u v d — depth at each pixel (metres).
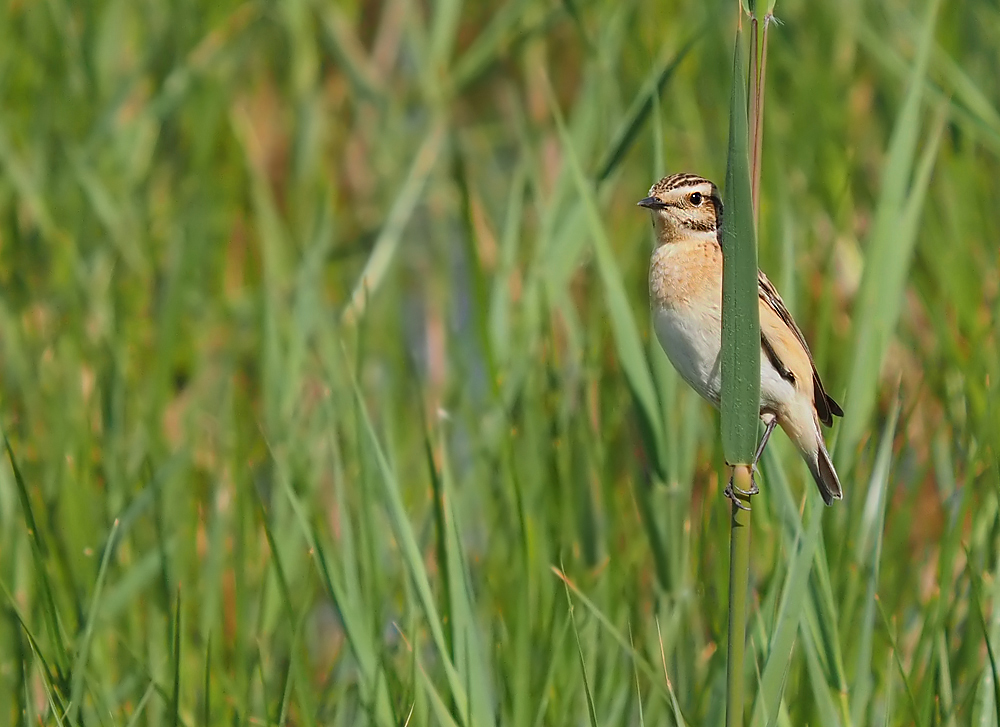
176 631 8.21
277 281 13.58
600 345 11.38
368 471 9.38
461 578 8.27
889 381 12.34
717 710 8.54
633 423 11.45
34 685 9.30
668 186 9.27
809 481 9.24
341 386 10.91
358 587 8.61
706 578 9.95
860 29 13.39
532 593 9.45
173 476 10.95
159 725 8.95
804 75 14.54
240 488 10.30
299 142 16.14
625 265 13.37
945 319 11.72
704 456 11.25
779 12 15.52
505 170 16.83
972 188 13.32
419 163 14.10
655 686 8.50
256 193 14.19
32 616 9.42
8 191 13.88
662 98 14.66
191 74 15.40
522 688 8.61
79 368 11.84
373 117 17.38
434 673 9.02
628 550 10.40
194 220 13.72
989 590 8.94
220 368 13.57
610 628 8.24
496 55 15.23
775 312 9.11
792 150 14.29
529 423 10.47
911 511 10.10
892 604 9.62
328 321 11.70
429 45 15.55
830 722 8.05
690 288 8.99
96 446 11.20
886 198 9.03
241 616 9.50
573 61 17.38
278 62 17.88
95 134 14.27
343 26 17.23
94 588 9.30
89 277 13.27
